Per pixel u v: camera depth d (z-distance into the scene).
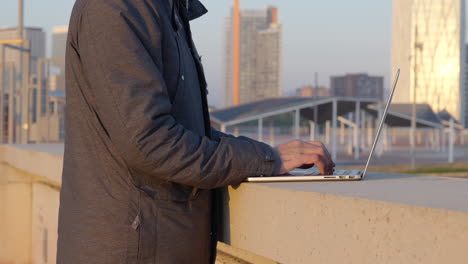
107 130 1.37
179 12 1.58
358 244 1.16
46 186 3.76
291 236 1.34
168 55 1.45
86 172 1.42
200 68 1.61
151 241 1.39
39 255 3.93
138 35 1.35
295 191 1.33
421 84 166.88
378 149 50.62
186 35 1.59
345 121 54.59
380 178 1.66
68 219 1.44
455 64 165.88
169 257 1.41
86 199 1.40
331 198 1.23
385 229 1.10
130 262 1.37
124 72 1.32
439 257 0.99
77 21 1.38
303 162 1.55
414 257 1.04
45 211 3.77
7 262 4.09
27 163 4.05
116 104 1.31
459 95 165.25
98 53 1.33
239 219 1.56
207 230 1.53
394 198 1.15
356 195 1.20
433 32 166.12
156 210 1.40
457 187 1.39
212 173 1.42
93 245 1.38
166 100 1.37
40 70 25.67
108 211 1.38
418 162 44.00
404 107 47.84
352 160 43.88
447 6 163.50
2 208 4.06
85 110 1.42
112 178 1.39
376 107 44.53
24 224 4.16
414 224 1.04
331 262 1.23
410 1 166.00
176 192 1.43
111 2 1.33
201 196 1.49
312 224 1.28
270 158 1.51
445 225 0.98
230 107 42.75
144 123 1.31
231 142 1.48
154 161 1.33
